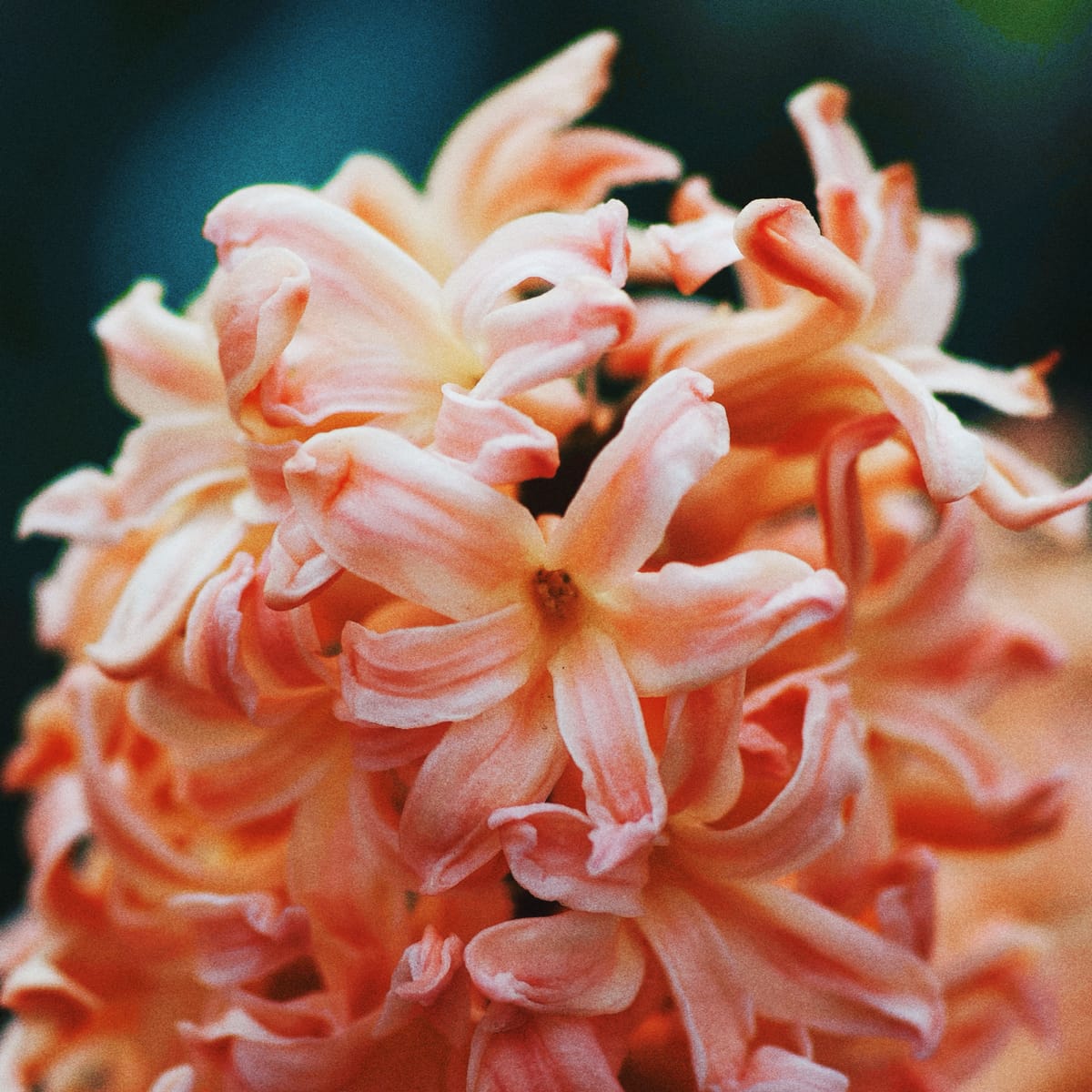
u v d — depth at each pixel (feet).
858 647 0.76
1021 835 0.76
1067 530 0.73
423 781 0.67
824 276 0.68
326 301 0.69
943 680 0.76
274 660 0.69
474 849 0.67
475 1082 0.68
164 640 0.70
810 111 0.72
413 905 0.72
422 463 0.67
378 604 0.70
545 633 0.68
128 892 0.75
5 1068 0.77
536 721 0.68
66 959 0.76
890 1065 0.75
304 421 0.68
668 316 0.78
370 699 0.67
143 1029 0.76
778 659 0.72
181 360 0.74
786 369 0.71
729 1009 0.69
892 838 0.75
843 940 0.70
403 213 0.74
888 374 0.70
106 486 0.73
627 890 0.68
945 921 1.02
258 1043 0.70
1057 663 0.77
